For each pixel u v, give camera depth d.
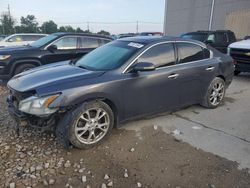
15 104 4.00
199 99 5.59
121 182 3.27
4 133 4.41
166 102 4.90
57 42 8.48
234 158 3.85
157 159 3.77
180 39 5.21
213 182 3.30
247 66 8.98
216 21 27.00
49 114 3.64
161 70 4.72
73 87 3.79
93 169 3.50
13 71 7.95
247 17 23.11
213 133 4.67
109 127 4.18
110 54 4.78
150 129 4.71
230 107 6.12
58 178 3.30
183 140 4.36
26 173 3.37
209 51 5.74
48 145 4.05
